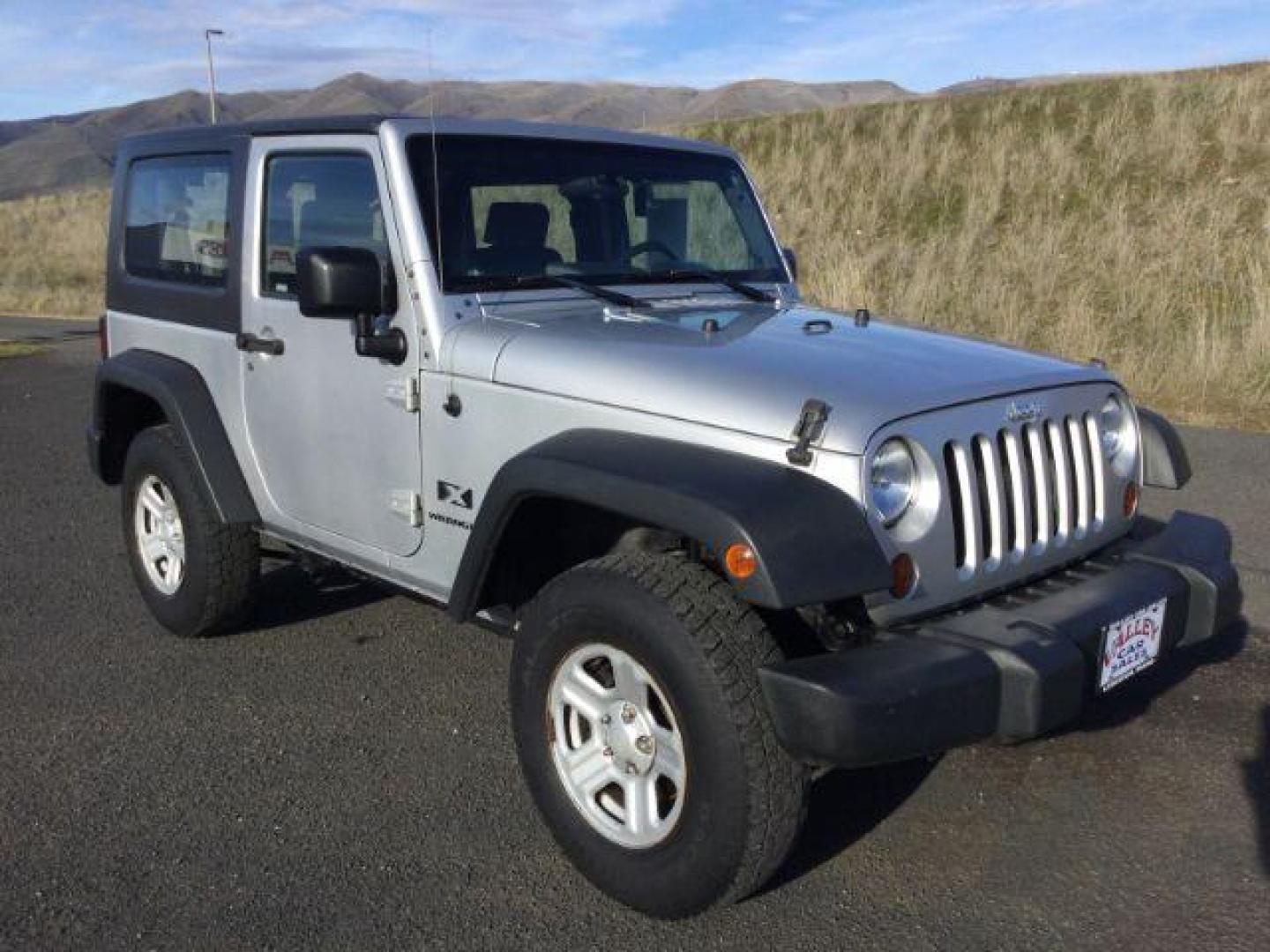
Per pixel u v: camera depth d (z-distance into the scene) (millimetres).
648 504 2773
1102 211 13078
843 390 2879
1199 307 10086
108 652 4734
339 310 3482
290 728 4070
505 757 3867
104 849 3309
